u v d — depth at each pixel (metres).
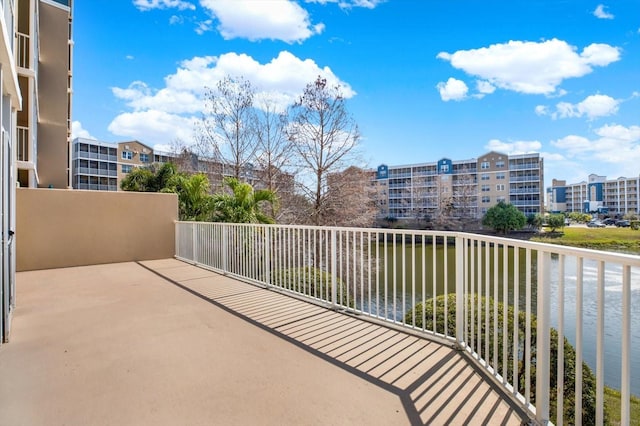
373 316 3.57
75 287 5.14
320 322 3.50
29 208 6.80
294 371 2.43
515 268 2.07
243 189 8.44
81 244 7.30
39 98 13.81
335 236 4.02
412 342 2.95
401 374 2.38
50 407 1.99
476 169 48.28
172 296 4.57
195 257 7.30
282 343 2.95
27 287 5.16
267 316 3.70
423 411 1.95
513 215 32.47
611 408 2.90
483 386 2.22
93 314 3.79
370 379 2.31
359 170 13.99
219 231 6.39
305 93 13.78
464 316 2.82
